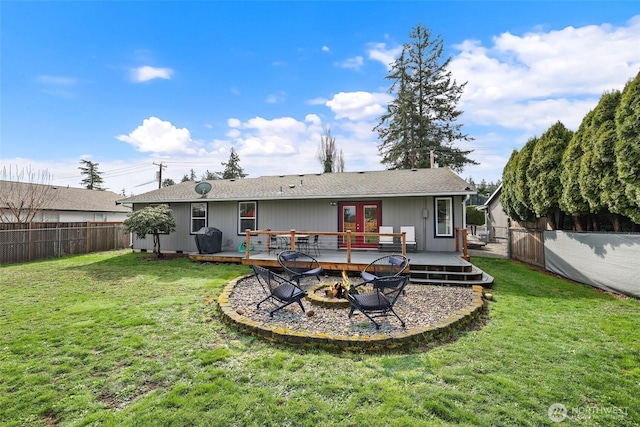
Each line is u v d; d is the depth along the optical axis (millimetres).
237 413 2402
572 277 7367
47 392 2719
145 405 2510
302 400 2562
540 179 8961
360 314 4719
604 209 6977
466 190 8922
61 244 11562
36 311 4957
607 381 2834
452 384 2789
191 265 9242
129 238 14578
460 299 5520
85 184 36969
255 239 11211
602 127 6332
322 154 25938
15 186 18469
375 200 10344
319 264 7559
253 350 3562
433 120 22281
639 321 4441
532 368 3074
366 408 2453
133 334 4008
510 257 11195
